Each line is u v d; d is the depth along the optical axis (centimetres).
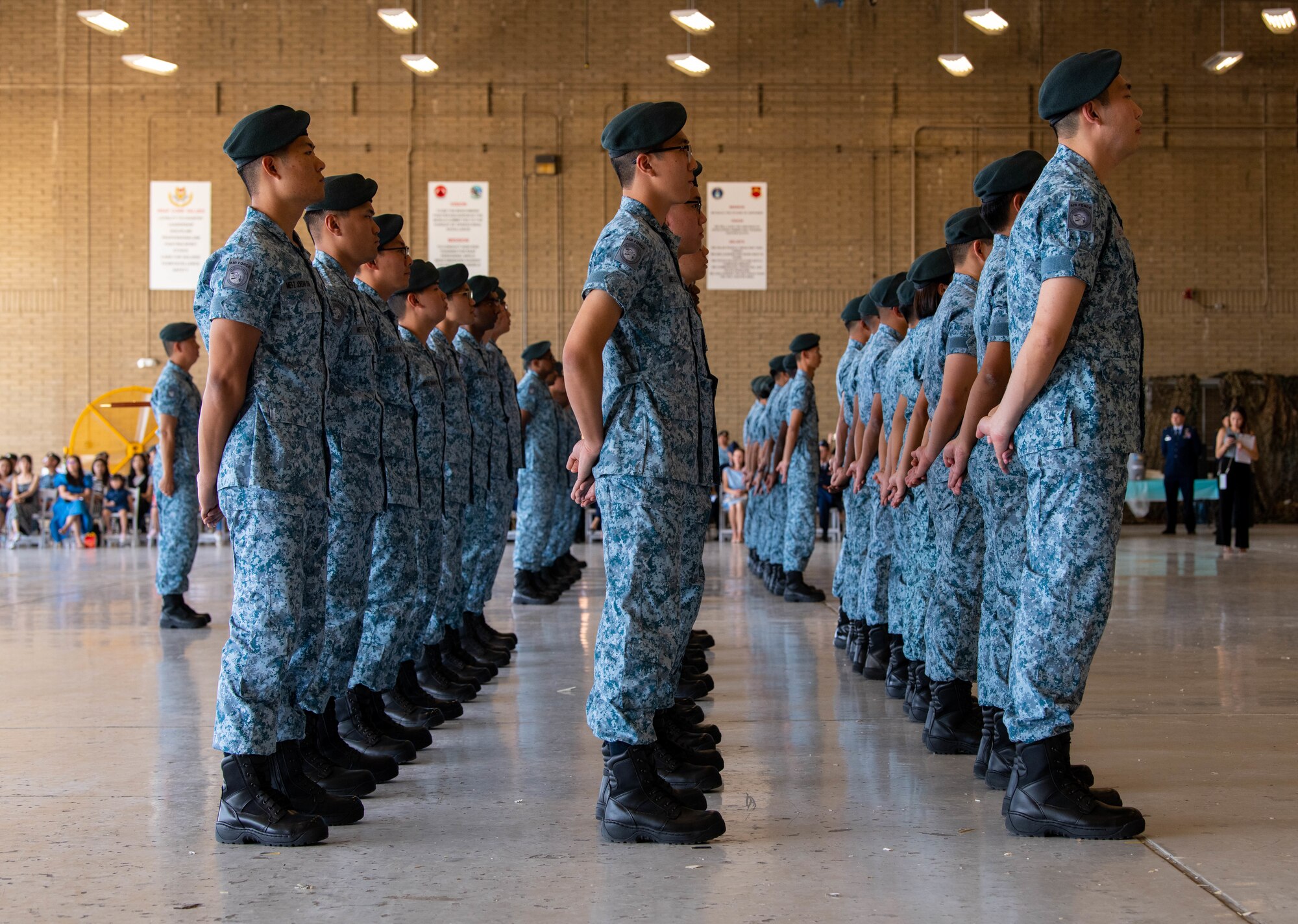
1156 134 1781
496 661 561
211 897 236
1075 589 269
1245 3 1767
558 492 930
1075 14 1762
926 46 1759
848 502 598
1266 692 457
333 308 338
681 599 347
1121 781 319
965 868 248
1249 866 246
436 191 1769
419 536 439
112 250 1772
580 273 1769
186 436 719
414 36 1767
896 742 384
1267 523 1794
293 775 293
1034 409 273
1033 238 272
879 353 560
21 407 1775
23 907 230
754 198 1769
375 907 229
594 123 1770
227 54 1762
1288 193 1783
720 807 302
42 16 1767
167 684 509
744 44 1766
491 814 299
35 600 884
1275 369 1795
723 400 1775
